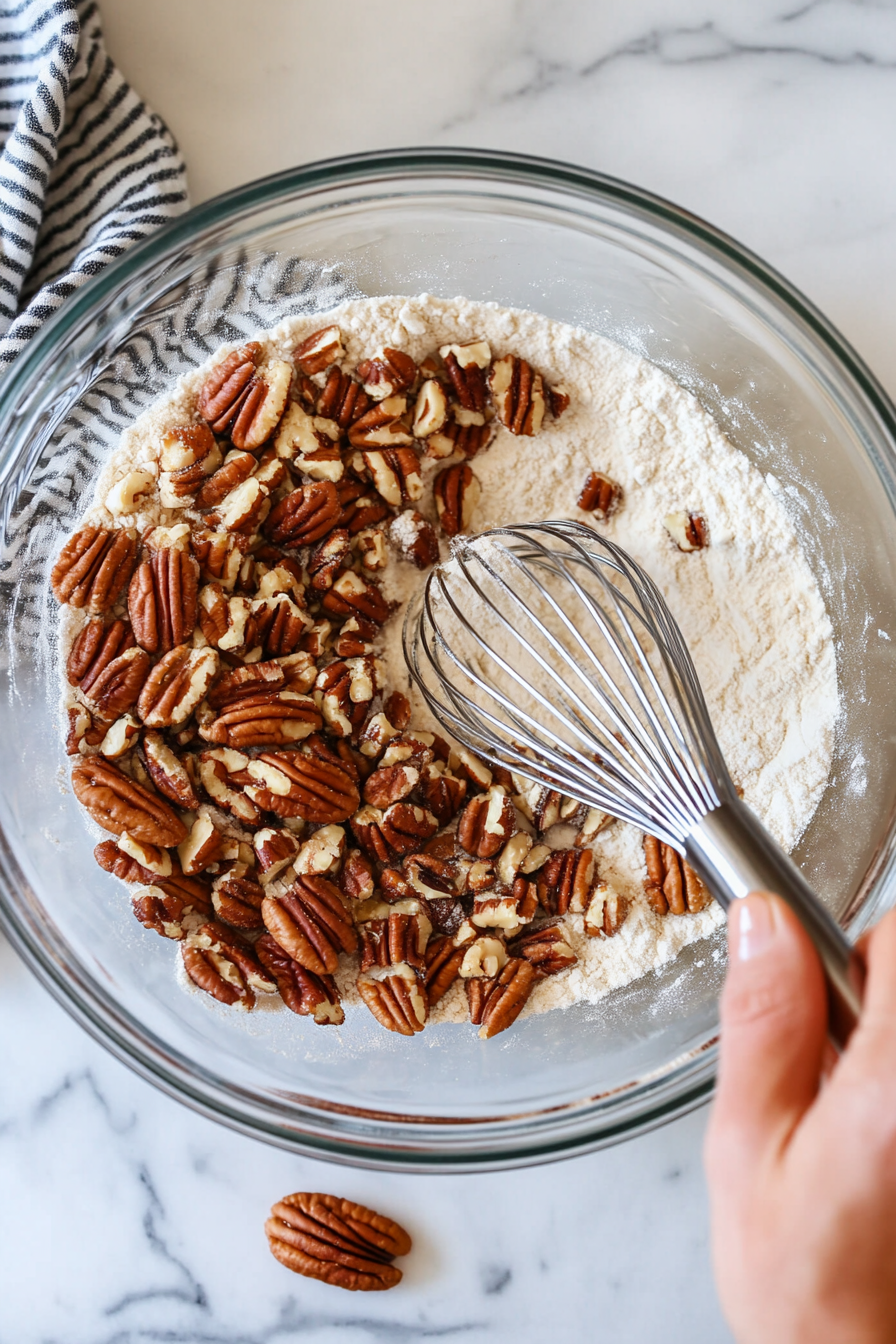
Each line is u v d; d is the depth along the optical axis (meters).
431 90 0.48
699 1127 0.48
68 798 0.46
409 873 0.46
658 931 0.46
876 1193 0.33
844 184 0.48
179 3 0.48
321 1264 0.46
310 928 0.45
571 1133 0.44
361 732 0.46
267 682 0.45
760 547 0.47
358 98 0.48
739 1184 0.35
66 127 0.47
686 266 0.46
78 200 0.47
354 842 0.46
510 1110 0.46
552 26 0.48
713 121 0.48
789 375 0.46
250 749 0.45
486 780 0.46
